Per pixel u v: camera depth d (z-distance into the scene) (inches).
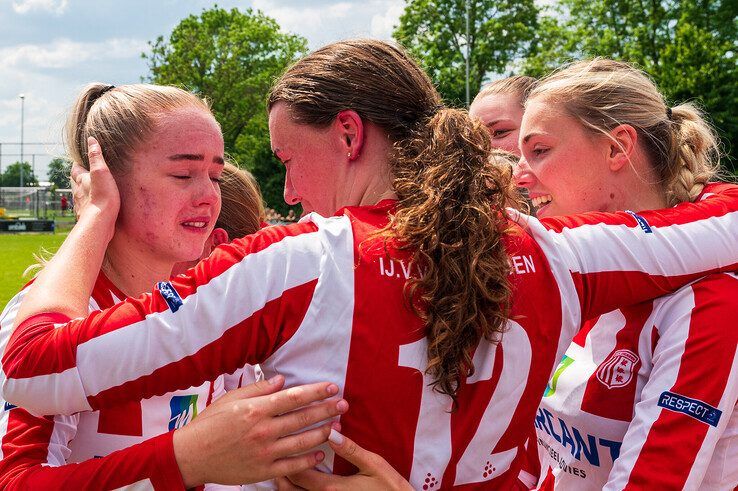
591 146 63.1
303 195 53.5
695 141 67.1
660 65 941.8
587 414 60.4
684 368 52.7
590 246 51.5
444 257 43.3
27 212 1950.1
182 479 44.8
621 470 53.2
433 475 45.4
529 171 66.4
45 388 42.9
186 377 42.9
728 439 55.4
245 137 1520.7
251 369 76.0
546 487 67.1
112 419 57.9
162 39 1486.2
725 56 950.4
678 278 53.6
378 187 50.6
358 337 43.3
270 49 1572.3
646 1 1000.2
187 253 63.5
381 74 50.5
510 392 46.9
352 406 44.1
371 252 44.8
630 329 58.5
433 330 43.2
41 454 50.5
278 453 43.3
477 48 1314.0
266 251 44.1
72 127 65.2
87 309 49.7
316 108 50.4
